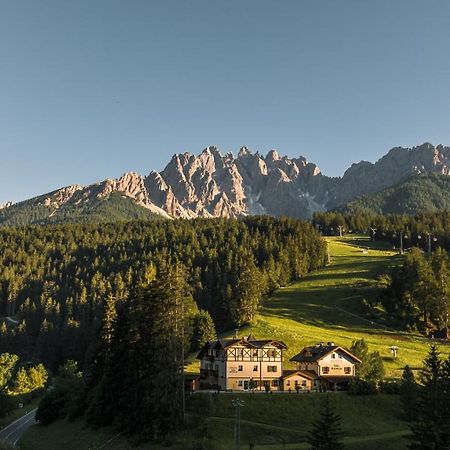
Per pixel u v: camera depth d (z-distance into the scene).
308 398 96.12
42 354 193.12
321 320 165.75
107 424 92.06
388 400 98.12
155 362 86.50
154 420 82.19
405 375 96.75
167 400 84.06
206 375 115.50
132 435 84.38
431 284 160.88
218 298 186.00
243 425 84.56
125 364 92.44
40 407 110.38
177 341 90.75
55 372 181.88
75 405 103.81
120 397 91.25
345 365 111.56
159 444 79.75
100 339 107.56
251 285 163.25
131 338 92.38
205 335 143.75
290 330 149.88
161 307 90.50
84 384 110.06
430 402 72.12
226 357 108.75
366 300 178.88
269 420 88.19
